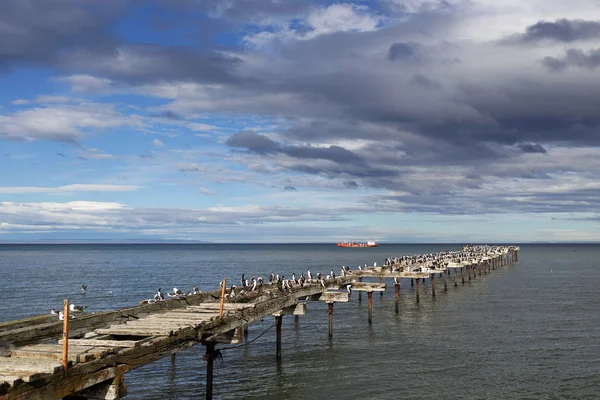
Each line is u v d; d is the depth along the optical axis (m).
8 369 16.20
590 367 36.38
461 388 32.19
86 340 21.34
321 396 30.94
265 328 50.91
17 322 23.88
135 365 20.31
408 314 59.38
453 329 49.81
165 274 119.12
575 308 62.78
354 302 70.12
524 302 68.62
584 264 158.88
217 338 28.72
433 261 85.00
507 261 167.12
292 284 45.56
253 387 32.69
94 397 19.11
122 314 28.02
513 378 34.09
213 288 87.81
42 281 99.75
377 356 39.66
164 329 23.64
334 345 43.41
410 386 32.59
